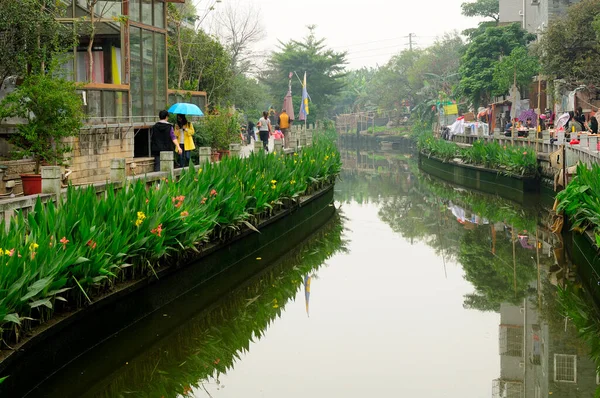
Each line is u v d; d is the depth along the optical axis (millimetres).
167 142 17219
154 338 10547
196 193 12242
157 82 21609
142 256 10164
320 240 18438
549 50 30844
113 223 9625
